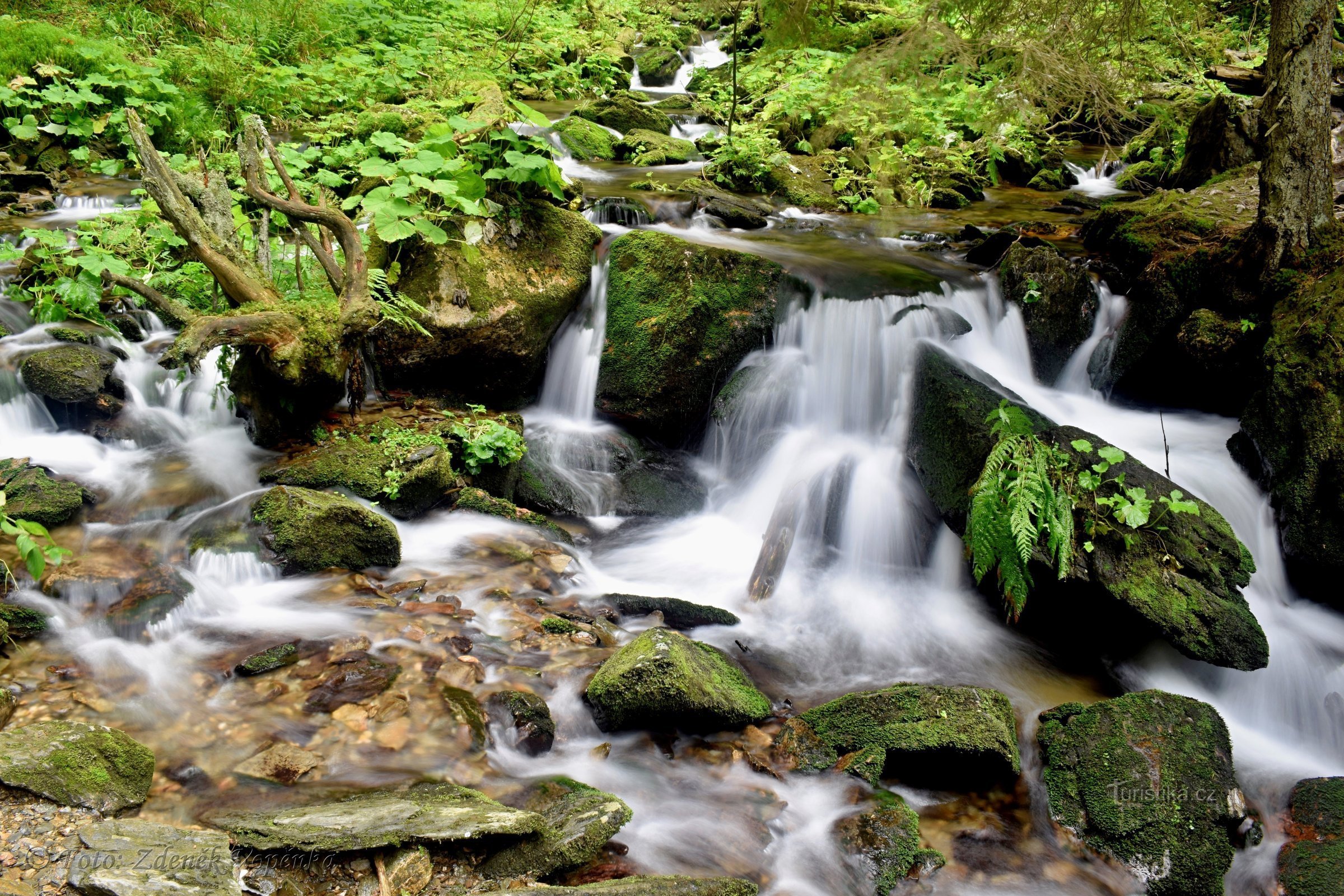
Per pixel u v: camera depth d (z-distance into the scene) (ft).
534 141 22.17
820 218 29.19
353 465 17.56
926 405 19.63
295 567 15.46
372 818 10.03
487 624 14.92
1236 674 15.92
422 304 20.49
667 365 21.61
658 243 22.45
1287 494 17.01
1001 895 11.70
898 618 17.44
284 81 34.50
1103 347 21.97
